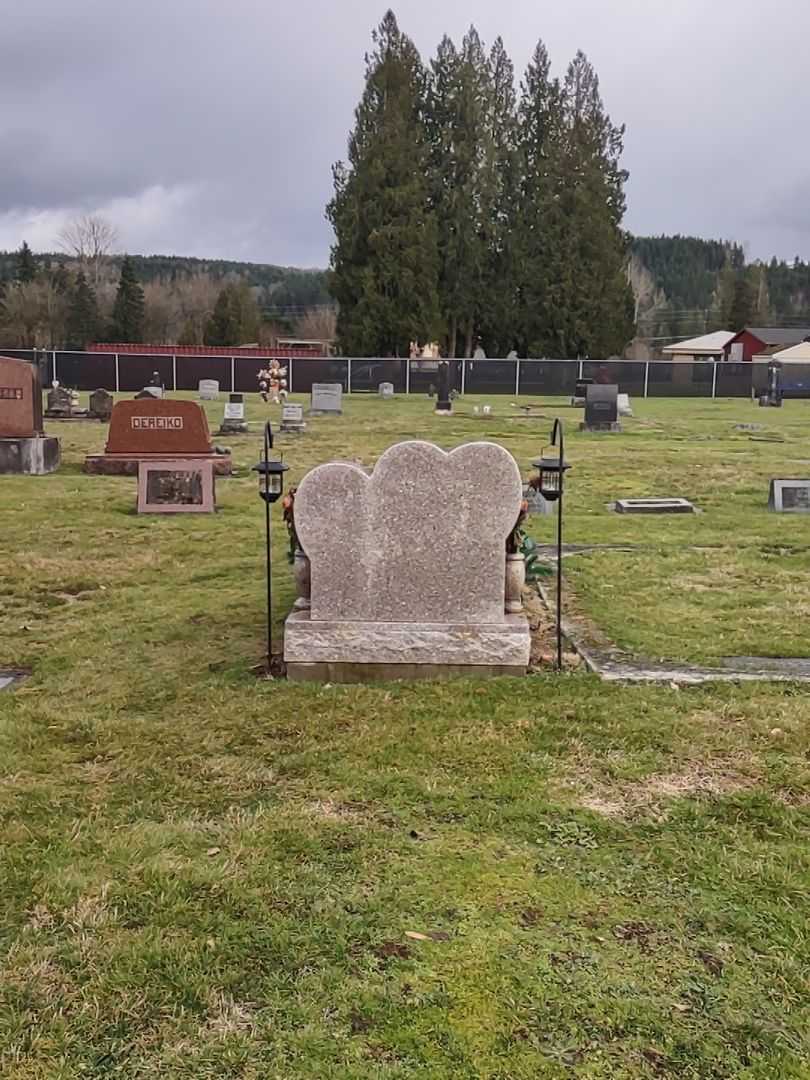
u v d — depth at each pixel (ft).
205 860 10.41
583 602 21.86
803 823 11.25
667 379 144.36
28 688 16.57
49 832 11.10
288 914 9.37
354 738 13.74
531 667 16.79
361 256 174.19
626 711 14.70
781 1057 7.46
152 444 46.03
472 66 175.32
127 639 19.43
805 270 403.13
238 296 247.70
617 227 182.80
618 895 9.74
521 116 184.85
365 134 173.27
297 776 12.64
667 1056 7.48
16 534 31.17
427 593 15.98
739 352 245.86
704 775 12.58
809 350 194.39
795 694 15.48
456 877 10.06
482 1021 7.86
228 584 24.41
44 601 22.89
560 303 174.50
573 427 77.97
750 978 8.42
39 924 9.23
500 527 15.75
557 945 8.88
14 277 287.07
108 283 274.57
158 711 15.19
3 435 45.21
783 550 28.58
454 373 145.69
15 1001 8.11
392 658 16.06
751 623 19.98
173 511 35.42
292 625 16.05
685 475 47.98
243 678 16.52
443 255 178.19
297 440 65.41
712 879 10.01
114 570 26.08
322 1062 7.41
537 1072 7.30
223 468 45.96
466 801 11.84
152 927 9.14
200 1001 8.10
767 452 60.23
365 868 10.25
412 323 170.40
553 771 12.68
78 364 144.56
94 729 14.33
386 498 15.70
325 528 15.84
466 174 176.76
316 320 301.43
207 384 122.93
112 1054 7.52
